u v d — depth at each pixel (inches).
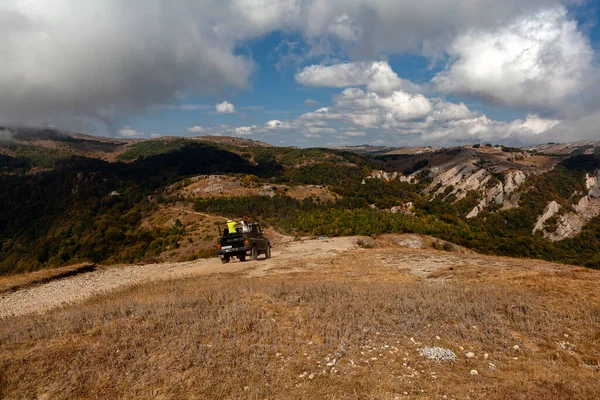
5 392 201.5
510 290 383.6
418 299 357.7
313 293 382.3
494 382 219.6
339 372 230.8
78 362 228.5
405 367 238.7
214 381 214.8
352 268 646.5
